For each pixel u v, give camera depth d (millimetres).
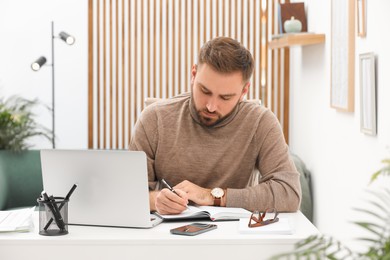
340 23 3605
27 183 4848
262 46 4945
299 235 2076
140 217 2170
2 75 5461
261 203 2420
